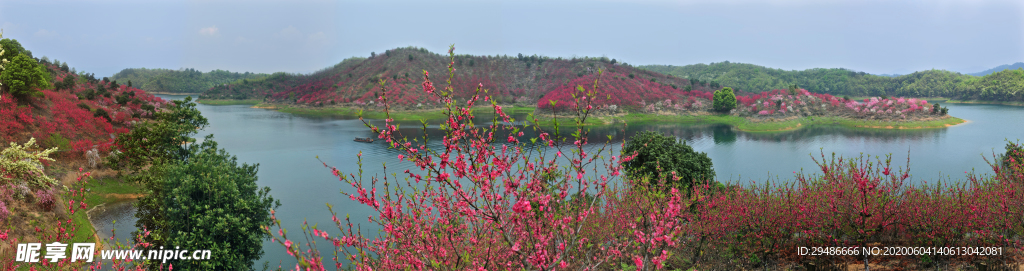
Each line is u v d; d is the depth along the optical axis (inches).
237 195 1005.8
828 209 468.4
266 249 1316.4
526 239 275.3
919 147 3806.6
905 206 459.2
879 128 5354.3
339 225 257.9
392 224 266.1
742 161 3208.7
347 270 374.3
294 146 3782.0
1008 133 4677.7
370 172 2475.4
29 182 691.4
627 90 7426.2
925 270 425.4
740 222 474.9
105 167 1892.2
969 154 3373.5
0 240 604.4
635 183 448.8
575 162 270.1
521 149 261.4
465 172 243.1
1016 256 434.9
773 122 5728.3
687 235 484.1
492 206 258.5
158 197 1018.7
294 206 1862.7
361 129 5246.1
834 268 436.8
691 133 5059.1
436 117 6427.2
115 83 4488.2
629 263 378.3
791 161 3184.1
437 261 274.5
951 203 448.1
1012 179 488.1
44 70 3280.0
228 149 3624.5
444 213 297.3
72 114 2340.1
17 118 1969.7
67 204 500.7
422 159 244.2
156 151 1482.5
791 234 488.4
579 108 263.4
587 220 398.0
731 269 470.0
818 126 5674.2
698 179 1062.4
